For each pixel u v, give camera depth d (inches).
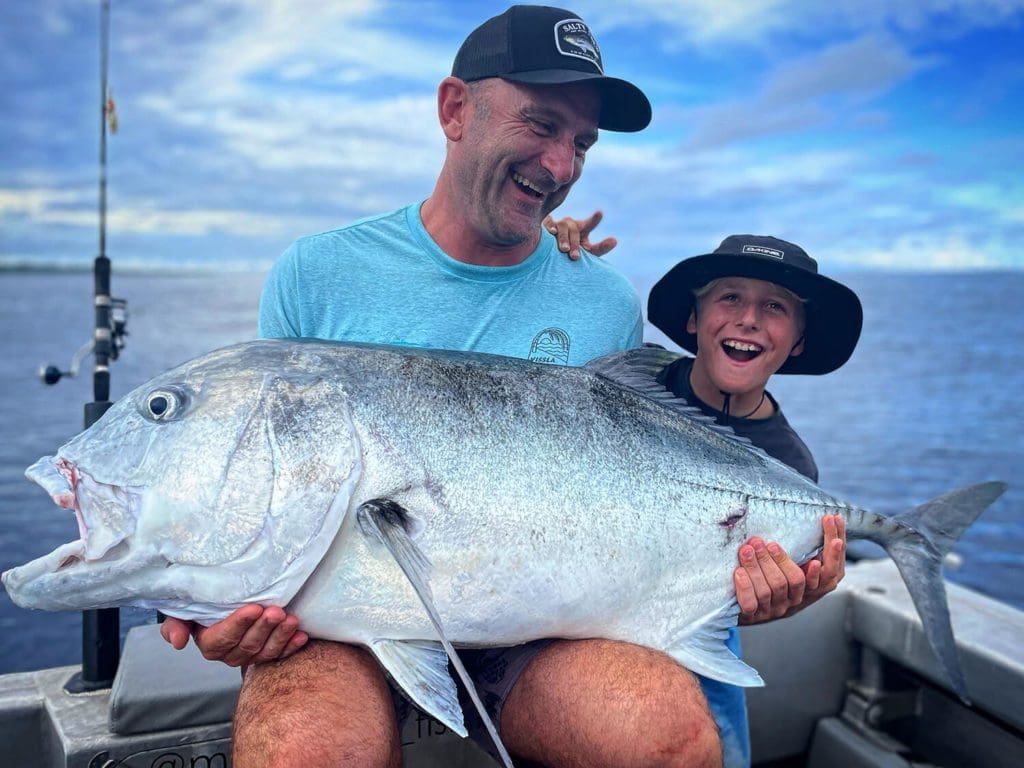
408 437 30.2
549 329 41.8
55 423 295.6
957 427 351.3
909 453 301.7
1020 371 514.0
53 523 176.4
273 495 28.5
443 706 29.4
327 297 40.6
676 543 34.3
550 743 32.9
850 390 454.3
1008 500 235.5
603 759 31.1
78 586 28.1
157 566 28.4
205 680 37.5
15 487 206.5
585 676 32.4
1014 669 41.6
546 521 31.7
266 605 29.1
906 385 468.4
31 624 122.7
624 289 44.5
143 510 28.0
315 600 29.7
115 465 28.4
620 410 34.7
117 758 36.0
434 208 41.7
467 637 31.2
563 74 37.6
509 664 35.0
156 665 38.9
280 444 28.8
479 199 39.1
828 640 50.5
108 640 40.5
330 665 30.8
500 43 37.9
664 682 31.8
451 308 40.8
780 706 49.7
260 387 29.3
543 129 38.3
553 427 32.8
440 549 30.3
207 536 28.2
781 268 43.9
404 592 29.9
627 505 33.2
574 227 46.1
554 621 32.4
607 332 43.0
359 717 29.3
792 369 52.3
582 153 41.2
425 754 40.3
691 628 35.0
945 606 39.7
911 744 48.6
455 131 39.6
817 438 330.6
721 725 41.4
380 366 31.3
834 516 36.9
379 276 40.8
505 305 41.3
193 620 29.8
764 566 35.1
